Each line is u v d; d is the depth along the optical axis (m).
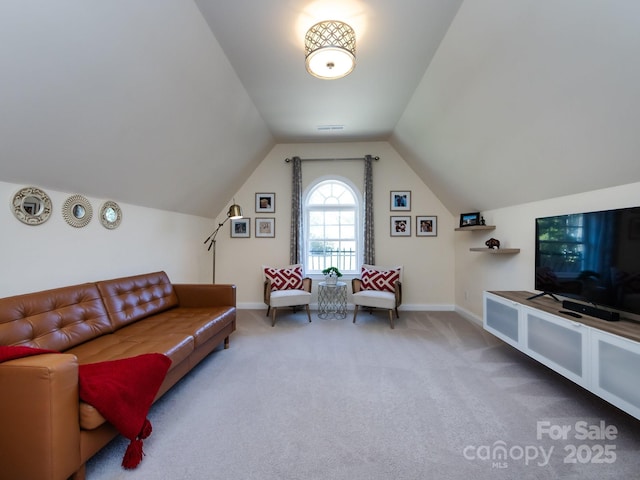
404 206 4.75
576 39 1.51
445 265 4.72
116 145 2.24
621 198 2.02
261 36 2.24
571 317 1.97
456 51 2.25
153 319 2.67
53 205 2.16
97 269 2.57
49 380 1.19
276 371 2.52
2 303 1.66
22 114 1.59
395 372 2.49
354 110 3.58
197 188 3.74
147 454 1.54
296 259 4.66
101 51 1.64
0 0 1.19
